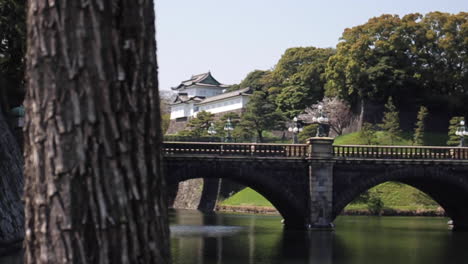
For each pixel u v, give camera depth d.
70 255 5.32
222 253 38.97
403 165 57.59
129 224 5.53
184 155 53.44
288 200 55.94
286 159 55.78
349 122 113.31
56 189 5.36
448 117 108.56
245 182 57.56
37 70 5.45
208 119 116.38
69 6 5.43
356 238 49.53
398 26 108.38
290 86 122.38
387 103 107.62
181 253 38.97
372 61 108.75
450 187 59.75
